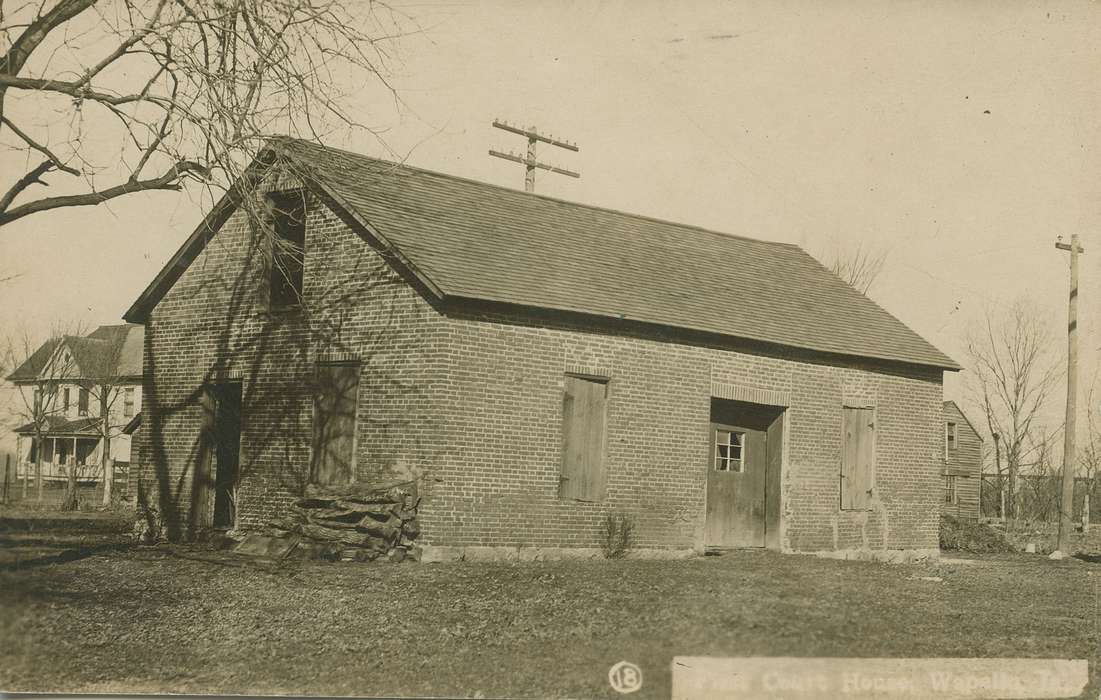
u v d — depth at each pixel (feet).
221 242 68.54
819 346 71.51
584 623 37.93
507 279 58.85
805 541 71.15
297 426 62.08
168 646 36.37
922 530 78.13
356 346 59.47
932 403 79.30
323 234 62.13
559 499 59.21
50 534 75.25
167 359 70.90
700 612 39.01
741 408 70.49
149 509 70.59
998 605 44.98
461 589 45.39
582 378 61.05
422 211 63.00
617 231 74.90
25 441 161.17
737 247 83.25
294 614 40.91
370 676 32.37
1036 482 165.68
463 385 55.98
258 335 65.16
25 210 44.80
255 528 62.95
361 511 55.83
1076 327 91.20
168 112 45.29
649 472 63.26
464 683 31.42
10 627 37.24
